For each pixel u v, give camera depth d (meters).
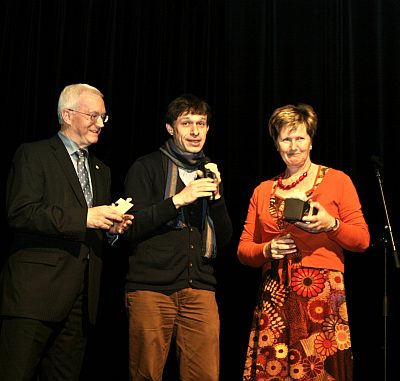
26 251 2.51
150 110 4.09
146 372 2.55
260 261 2.68
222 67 4.05
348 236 2.50
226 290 3.82
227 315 3.79
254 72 4.02
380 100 3.85
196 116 2.81
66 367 2.63
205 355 2.62
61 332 2.62
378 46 3.90
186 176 2.81
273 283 2.59
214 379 2.62
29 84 4.16
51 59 4.17
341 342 2.45
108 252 3.91
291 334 2.48
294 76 3.97
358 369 3.61
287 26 4.03
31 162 2.56
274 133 2.77
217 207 2.75
